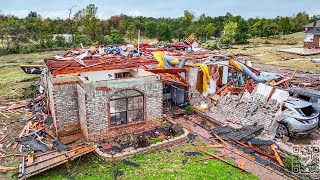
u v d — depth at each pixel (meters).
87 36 62.88
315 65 35.16
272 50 52.28
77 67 14.82
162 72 16.61
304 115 12.59
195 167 10.45
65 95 12.55
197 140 12.78
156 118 13.54
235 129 13.50
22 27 59.03
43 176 9.83
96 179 9.66
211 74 17.97
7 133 13.66
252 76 19.03
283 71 30.84
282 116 12.79
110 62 16.75
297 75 27.17
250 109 14.36
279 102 13.77
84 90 11.47
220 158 11.08
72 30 67.31
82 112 12.23
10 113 16.72
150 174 9.96
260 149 11.88
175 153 11.59
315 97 14.59
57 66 14.79
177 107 17.12
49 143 12.14
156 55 18.39
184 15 86.50
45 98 18.08
